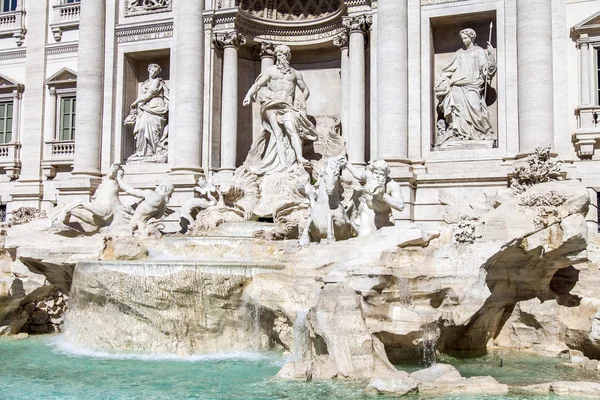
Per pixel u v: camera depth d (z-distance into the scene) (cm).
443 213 2217
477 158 2448
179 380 1404
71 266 2033
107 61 3025
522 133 2358
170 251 2095
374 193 1889
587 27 2370
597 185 2339
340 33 2781
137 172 2919
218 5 2855
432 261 1598
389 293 1512
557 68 2411
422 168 2494
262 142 2828
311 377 1386
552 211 1697
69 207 2417
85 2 3009
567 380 1402
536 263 1755
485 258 1581
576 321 1712
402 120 2489
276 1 3012
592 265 1888
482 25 2588
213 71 2847
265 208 2536
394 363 1538
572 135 2384
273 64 2980
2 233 2186
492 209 1908
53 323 2162
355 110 2619
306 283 1600
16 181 3309
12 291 2044
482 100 2514
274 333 1669
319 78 3050
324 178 1969
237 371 1487
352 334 1407
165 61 3086
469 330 1709
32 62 3300
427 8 2562
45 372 1495
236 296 1675
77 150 2966
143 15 3017
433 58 2627
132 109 3033
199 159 2797
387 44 2508
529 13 2352
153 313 1719
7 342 1925
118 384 1374
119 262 1770
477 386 1291
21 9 3344
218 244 2058
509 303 1789
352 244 1698
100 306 1808
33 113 3272
